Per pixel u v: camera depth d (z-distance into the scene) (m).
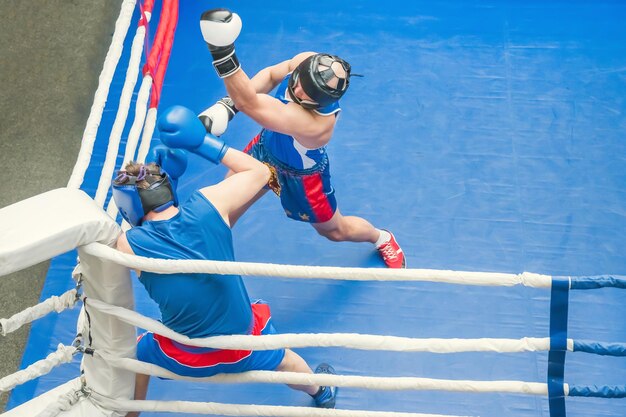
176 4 4.20
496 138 5.00
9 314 4.68
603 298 4.18
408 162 4.89
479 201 4.68
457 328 4.09
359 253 4.46
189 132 2.54
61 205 2.34
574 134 5.02
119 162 4.93
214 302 2.60
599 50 5.54
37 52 6.03
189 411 2.83
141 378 3.20
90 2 6.32
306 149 3.48
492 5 5.84
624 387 2.51
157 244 2.48
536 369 3.92
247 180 2.61
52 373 3.94
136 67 3.71
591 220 4.56
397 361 3.98
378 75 5.40
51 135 5.56
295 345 2.54
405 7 5.84
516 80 5.35
